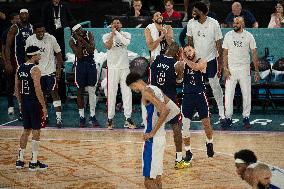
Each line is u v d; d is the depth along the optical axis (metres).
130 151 30.84
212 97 38.97
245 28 40.53
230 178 26.52
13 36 37.41
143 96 22.62
